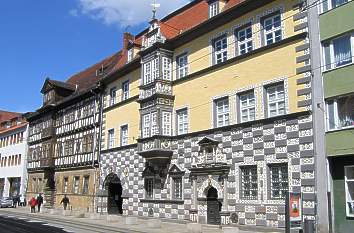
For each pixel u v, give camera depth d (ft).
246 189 80.07
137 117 116.78
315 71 69.77
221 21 90.02
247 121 80.74
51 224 93.76
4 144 242.17
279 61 76.33
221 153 85.71
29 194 192.85
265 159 76.13
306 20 72.38
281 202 72.64
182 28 107.96
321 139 67.46
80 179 147.13
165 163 102.01
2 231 76.69
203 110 92.63
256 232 75.10
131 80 122.52
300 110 71.20
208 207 88.84
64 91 180.24
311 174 68.18
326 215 65.21
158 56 103.76
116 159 124.98
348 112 65.16
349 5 65.92
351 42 65.36
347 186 64.44
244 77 83.20
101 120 136.77
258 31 81.56
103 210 128.98
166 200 100.48
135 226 89.81
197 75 95.81
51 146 172.76
